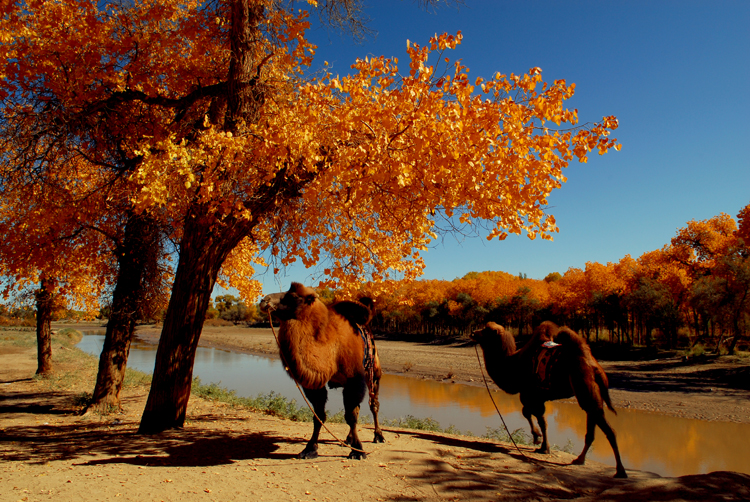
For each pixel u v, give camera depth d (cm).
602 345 4281
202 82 927
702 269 3884
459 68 572
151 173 583
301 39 811
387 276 853
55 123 789
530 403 664
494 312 5638
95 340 6188
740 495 389
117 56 842
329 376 534
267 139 646
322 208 711
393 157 573
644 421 1584
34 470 512
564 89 565
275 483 471
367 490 456
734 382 2245
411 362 3656
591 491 486
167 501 414
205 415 990
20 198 873
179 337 805
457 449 642
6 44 718
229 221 762
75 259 1103
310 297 531
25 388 1545
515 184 573
